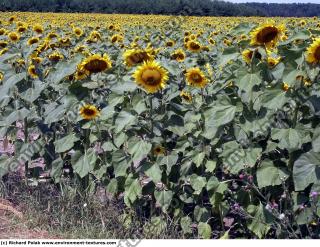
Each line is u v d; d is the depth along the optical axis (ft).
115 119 17.94
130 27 66.85
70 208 18.78
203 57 32.30
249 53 16.17
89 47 33.14
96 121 19.02
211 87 19.26
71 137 19.25
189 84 19.61
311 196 14.76
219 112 15.58
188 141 17.60
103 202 19.26
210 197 16.39
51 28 51.70
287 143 15.10
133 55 18.26
